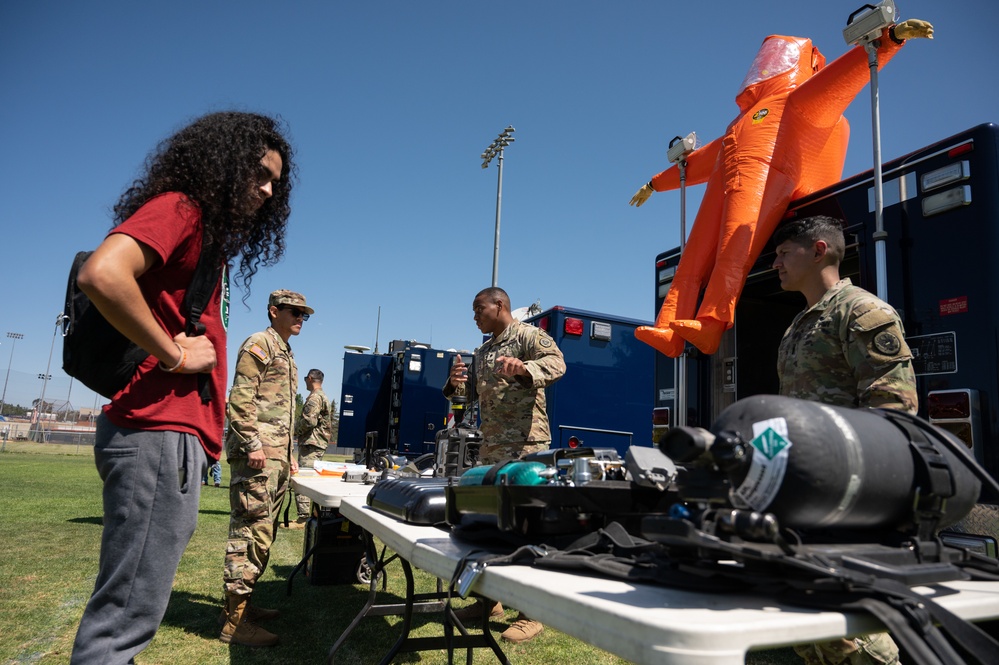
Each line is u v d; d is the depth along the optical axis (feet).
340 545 16.56
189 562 18.54
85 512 27.32
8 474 47.57
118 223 6.14
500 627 13.23
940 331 8.20
